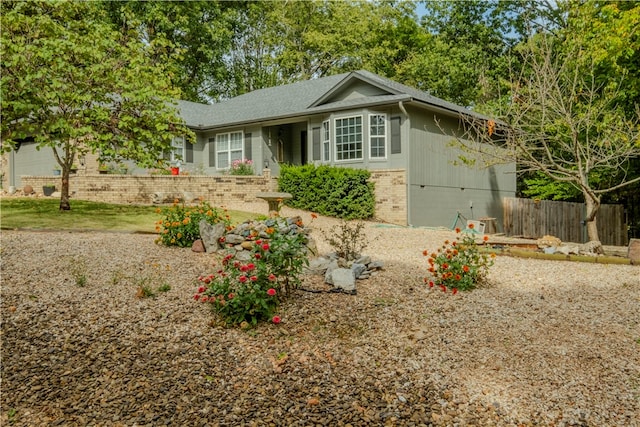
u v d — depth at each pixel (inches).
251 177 609.9
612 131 386.3
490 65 868.6
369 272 236.7
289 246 188.5
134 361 140.8
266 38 1174.3
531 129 408.5
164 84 419.2
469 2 936.9
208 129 728.3
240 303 165.2
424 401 123.2
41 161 674.2
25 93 334.3
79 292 191.5
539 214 614.2
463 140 637.3
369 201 549.0
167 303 183.8
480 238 429.7
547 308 193.0
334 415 116.6
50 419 113.9
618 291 223.8
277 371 137.7
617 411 117.8
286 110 662.5
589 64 462.0
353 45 1136.8
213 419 114.3
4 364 137.3
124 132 416.8
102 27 397.7
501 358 145.9
